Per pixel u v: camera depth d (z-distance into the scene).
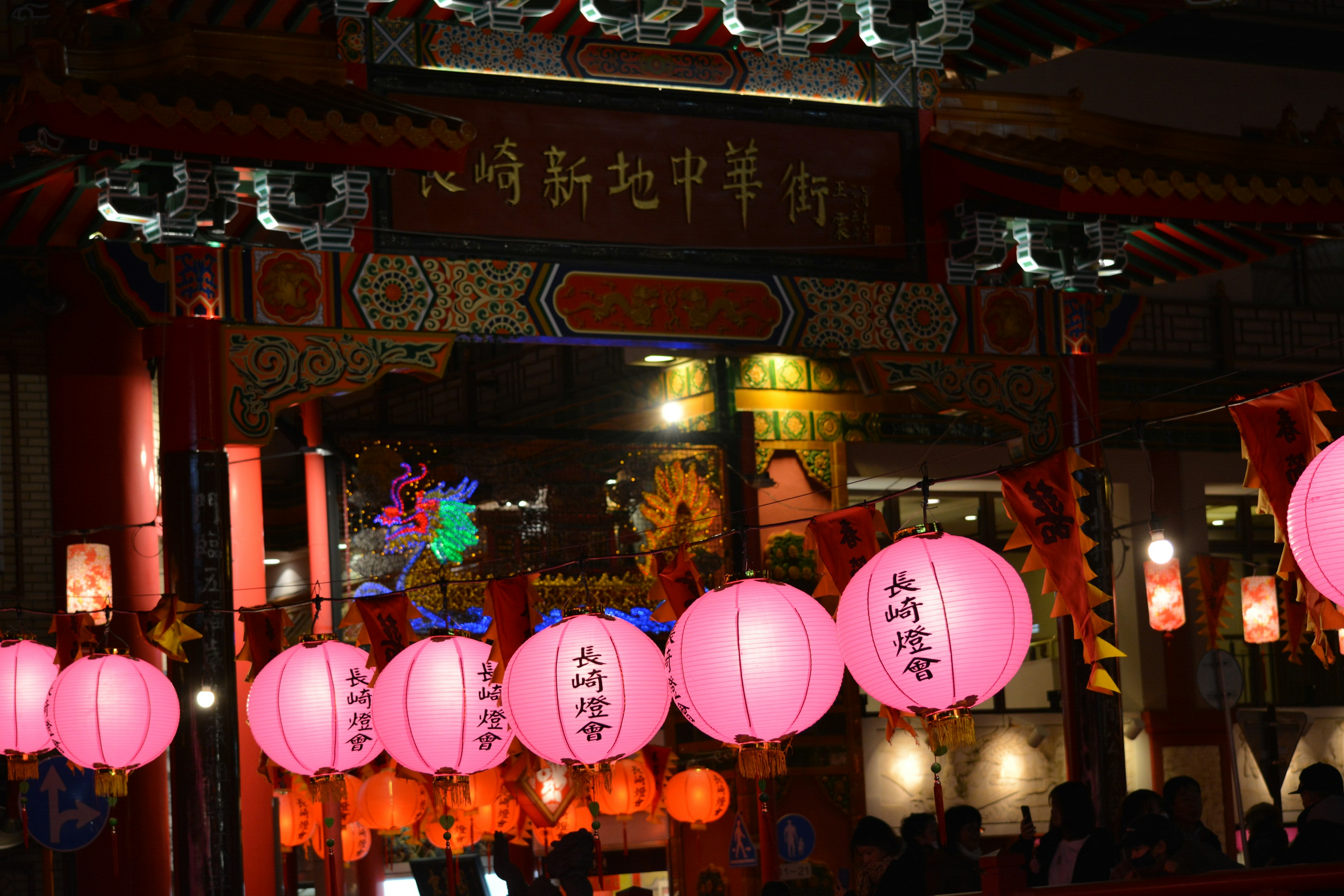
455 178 11.90
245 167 10.70
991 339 13.17
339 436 13.77
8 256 12.18
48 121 9.91
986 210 12.97
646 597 14.68
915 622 7.56
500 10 11.76
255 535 13.29
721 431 15.20
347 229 11.49
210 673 10.91
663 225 12.40
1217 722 16.30
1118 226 12.75
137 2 11.80
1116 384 16.53
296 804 14.27
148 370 12.62
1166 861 7.90
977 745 15.81
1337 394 17.64
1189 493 16.64
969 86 14.29
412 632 9.88
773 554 15.25
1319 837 7.56
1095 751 13.04
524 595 9.44
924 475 8.04
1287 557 7.07
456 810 13.27
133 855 12.25
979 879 9.16
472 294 11.84
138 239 11.81
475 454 14.26
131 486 12.40
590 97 12.35
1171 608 14.20
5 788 12.16
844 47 13.18
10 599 12.20
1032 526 8.18
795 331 12.64
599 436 14.74
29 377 12.49
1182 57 17.59
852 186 13.01
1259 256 14.05
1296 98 18.23
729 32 12.69
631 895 10.95
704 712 8.17
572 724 8.45
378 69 11.83
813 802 15.11
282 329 11.32
